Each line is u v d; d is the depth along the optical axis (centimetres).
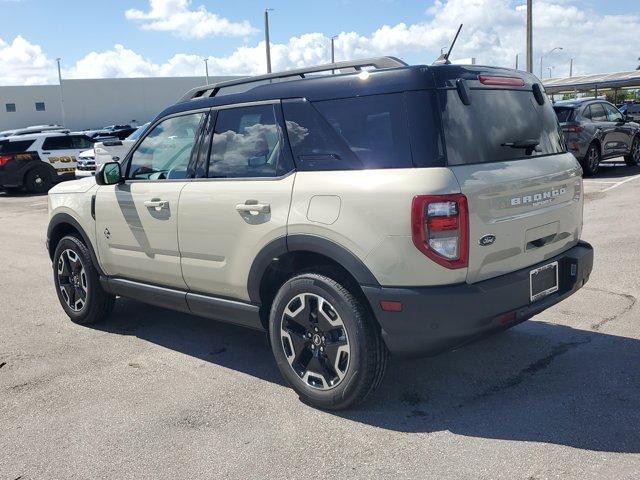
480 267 343
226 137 429
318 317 374
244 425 369
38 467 334
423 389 402
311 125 380
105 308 567
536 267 377
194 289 457
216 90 471
